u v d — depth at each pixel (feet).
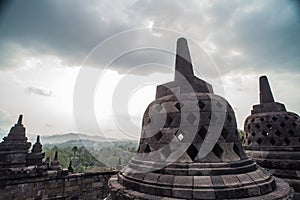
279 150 49.73
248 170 25.96
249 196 22.50
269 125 53.78
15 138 65.05
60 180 59.06
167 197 23.03
